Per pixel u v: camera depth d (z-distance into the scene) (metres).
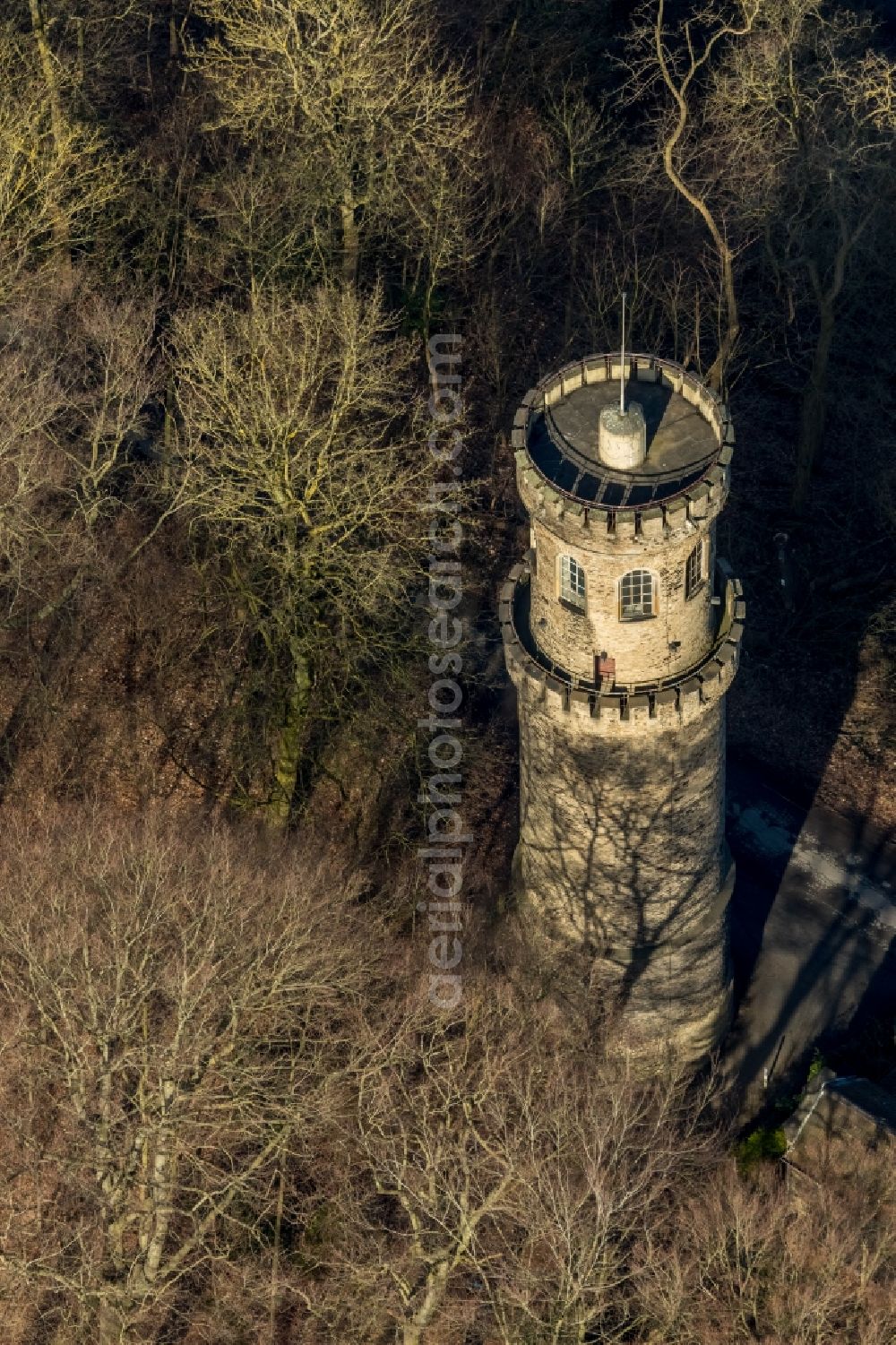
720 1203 88.06
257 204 116.44
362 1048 90.94
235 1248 93.94
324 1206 95.00
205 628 118.38
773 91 116.44
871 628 128.75
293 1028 95.06
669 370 86.19
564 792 91.00
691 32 146.88
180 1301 93.19
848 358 136.50
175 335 112.06
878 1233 89.38
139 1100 84.56
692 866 94.19
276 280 116.94
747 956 113.50
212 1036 87.38
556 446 84.56
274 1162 94.56
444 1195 88.19
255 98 115.25
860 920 115.50
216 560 113.94
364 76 111.69
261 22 115.25
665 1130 93.50
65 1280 82.19
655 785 89.69
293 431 98.06
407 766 115.25
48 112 116.69
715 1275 86.38
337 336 108.75
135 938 87.75
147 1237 87.38
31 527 105.50
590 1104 88.25
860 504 134.12
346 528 103.25
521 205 133.38
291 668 109.81
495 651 123.62
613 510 80.50
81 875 95.31
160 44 142.62
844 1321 85.31
